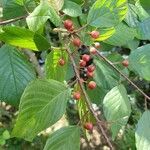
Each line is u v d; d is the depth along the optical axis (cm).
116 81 26
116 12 23
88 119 22
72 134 21
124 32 26
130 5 27
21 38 21
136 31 26
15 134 20
